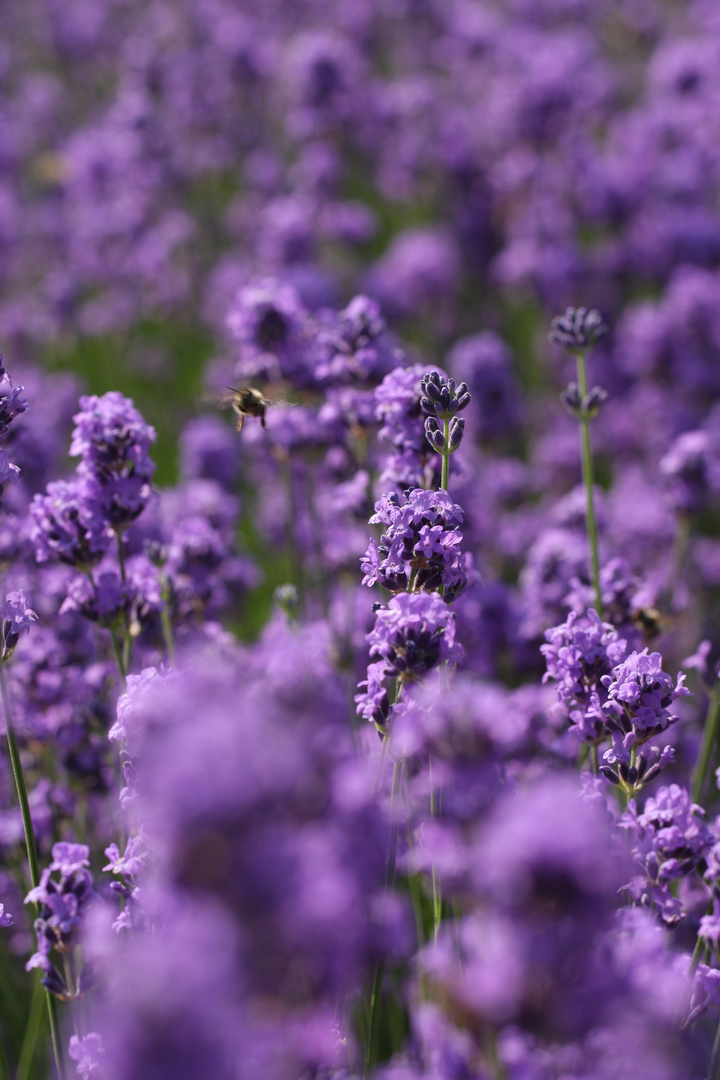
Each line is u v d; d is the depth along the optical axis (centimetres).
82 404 457
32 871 389
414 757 346
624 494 1003
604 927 161
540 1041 184
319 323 683
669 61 1622
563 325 538
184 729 143
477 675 639
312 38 1692
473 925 193
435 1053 256
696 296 1192
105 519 456
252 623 891
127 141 1503
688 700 632
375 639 331
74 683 585
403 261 1381
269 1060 159
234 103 1836
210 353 1412
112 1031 137
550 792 163
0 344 1316
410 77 1872
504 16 2061
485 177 1549
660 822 325
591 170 1468
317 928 143
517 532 906
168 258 1453
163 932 192
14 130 1795
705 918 328
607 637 383
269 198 1584
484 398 1082
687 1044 327
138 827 335
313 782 156
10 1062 515
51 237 1535
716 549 903
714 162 1558
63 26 2047
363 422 596
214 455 992
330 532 837
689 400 1180
